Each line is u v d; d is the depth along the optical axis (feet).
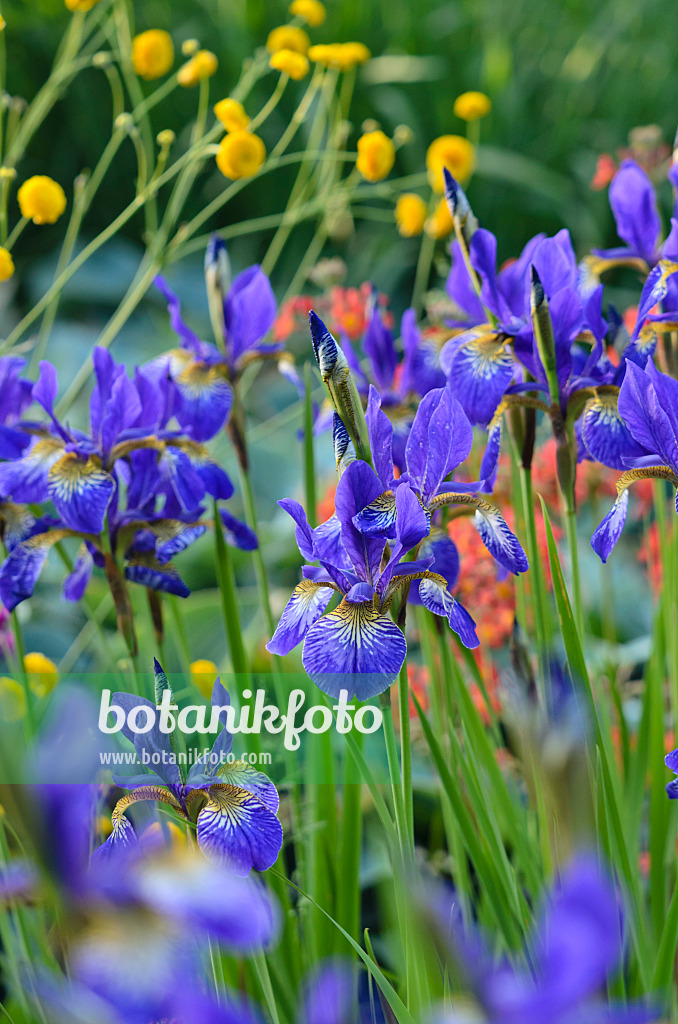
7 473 3.37
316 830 3.45
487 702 3.51
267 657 4.30
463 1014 2.08
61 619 5.70
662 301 3.39
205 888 2.18
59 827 2.09
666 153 4.99
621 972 3.17
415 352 3.62
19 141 5.02
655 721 3.45
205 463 3.43
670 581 3.51
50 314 4.82
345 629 3.01
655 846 3.43
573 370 3.34
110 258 9.79
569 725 2.31
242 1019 2.32
